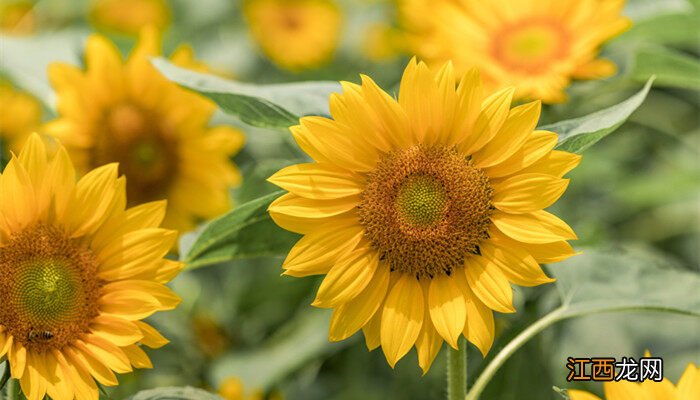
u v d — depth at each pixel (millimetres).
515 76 1493
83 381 1264
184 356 1598
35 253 1274
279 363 1596
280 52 2146
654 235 1797
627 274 1361
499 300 1247
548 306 1477
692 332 1652
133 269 1283
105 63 1570
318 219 1265
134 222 1289
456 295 1257
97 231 1287
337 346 1592
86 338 1274
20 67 1645
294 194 1261
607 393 1228
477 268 1260
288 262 1261
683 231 1798
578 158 1248
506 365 1447
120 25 2182
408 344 1255
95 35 1588
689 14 1505
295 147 1576
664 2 1564
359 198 1271
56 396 1252
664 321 1660
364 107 1255
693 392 1225
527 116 1251
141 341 1280
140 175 1587
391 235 1265
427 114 1260
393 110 1258
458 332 1241
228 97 1315
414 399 1584
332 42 2199
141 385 1551
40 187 1273
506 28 1529
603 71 1479
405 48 1641
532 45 1507
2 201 1263
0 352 1250
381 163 1269
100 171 1284
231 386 1522
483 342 1250
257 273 1677
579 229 1658
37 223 1277
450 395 1280
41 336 1265
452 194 1261
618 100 1616
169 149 1596
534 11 1527
